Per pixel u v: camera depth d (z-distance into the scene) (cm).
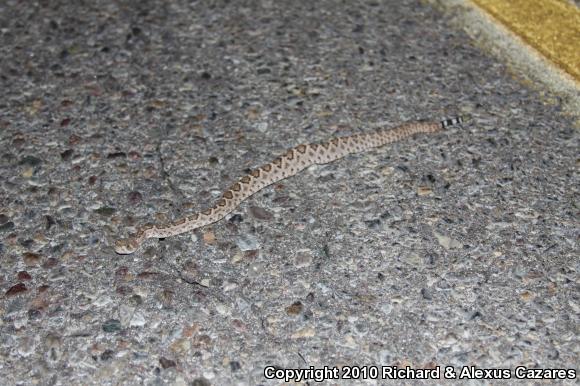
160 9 120
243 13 119
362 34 115
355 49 113
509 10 116
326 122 103
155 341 82
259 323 83
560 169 96
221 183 96
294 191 95
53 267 88
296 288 86
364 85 108
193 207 94
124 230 92
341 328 82
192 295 85
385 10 119
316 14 119
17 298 86
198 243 90
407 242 90
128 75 110
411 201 94
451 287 85
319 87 108
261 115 104
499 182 95
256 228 92
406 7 120
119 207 94
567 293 85
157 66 111
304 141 101
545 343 81
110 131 102
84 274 88
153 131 102
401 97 106
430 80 108
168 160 99
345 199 94
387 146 100
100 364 80
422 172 97
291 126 103
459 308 84
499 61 110
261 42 114
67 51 114
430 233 90
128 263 89
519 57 110
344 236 90
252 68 110
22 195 95
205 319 84
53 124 103
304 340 82
